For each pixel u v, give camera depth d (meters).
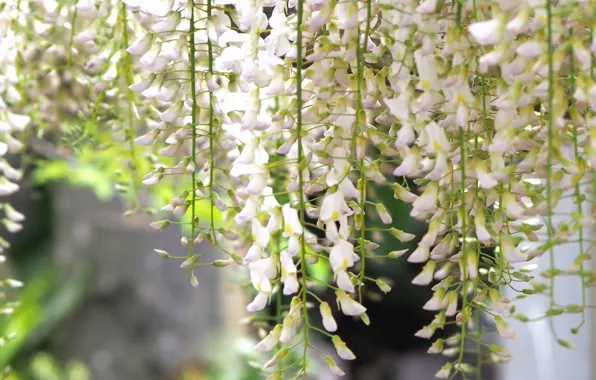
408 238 0.93
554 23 0.84
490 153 0.90
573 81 0.87
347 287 0.90
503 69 0.86
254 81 0.93
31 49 1.11
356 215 0.94
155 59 0.94
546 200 0.86
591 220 0.85
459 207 0.91
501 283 0.95
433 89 0.89
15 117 1.12
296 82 0.93
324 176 0.92
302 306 0.93
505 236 0.91
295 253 0.90
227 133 0.97
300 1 0.90
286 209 0.91
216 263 0.95
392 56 0.93
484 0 0.89
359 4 0.93
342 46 0.92
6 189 1.09
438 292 0.92
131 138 1.09
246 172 0.93
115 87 1.09
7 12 1.10
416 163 0.89
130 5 0.94
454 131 0.94
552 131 0.86
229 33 0.94
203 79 0.96
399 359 2.71
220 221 1.29
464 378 0.93
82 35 1.05
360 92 0.90
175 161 1.15
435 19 0.90
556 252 1.24
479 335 0.95
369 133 0.92
